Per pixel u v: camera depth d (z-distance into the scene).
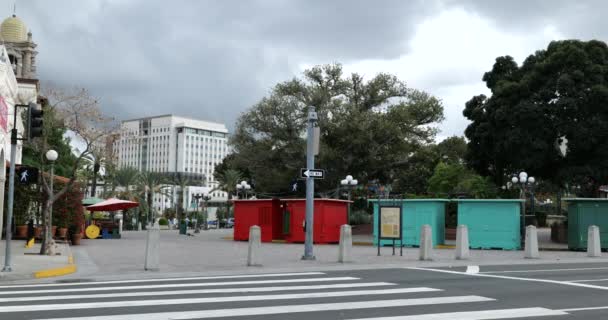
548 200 78.31
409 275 15.43
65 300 10.55
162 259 20.92
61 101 27.83
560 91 35.25
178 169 178.00
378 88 48.78
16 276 14.66
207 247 29.56
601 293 11.75
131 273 16.12
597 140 34.28
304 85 47.12
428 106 47.84
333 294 11.48
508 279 14.38
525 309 9.70
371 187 51.78
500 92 37.03
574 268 17.95
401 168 48.62
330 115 47.00
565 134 35.22
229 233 56.44
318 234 34.84
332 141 46.53
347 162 45.34
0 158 29.77
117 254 23.55
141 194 84.81
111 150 31.41
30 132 15.84
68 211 32.38
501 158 38.97
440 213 31.66
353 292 11.80
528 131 35.81
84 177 52.34
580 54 35.09
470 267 18.19
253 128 47.09
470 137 40.97
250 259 18.23
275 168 46.75
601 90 33.56
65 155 51.84
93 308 9.62
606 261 21.31
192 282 13.75
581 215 29.08
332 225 35.56
